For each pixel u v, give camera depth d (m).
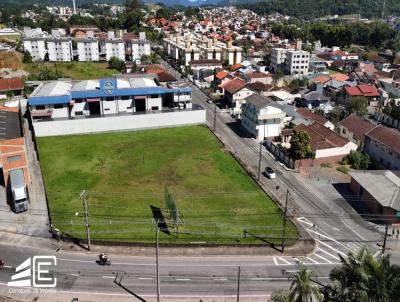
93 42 169.25
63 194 62.62
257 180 68.06
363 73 144.62
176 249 49.78
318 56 185.25
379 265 29.59
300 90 126.94
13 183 59.81
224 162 75.56
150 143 85.44
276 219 56.56
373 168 75.44
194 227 54.06
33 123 87.44
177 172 71.12
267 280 44.56
